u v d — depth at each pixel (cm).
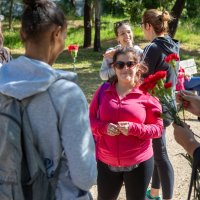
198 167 191
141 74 327
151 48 354
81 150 181
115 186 316
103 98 310
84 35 1705
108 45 1753
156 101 303
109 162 306
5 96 184
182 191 448
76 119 182
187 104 221
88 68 1284
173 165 515
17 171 183
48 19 185
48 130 182
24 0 188
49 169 186
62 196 186
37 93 180
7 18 2253
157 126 300
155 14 372
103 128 296
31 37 187
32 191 186
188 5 2330
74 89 184
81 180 182
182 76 443
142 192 309
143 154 303
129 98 303
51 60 195
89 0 1648
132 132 290
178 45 374
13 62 188
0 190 186
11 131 180
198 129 657
